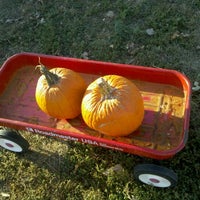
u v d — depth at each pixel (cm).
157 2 174
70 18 179
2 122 116
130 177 120
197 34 158
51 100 111
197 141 124
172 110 117
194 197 112
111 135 108
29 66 139
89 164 127
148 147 110
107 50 162
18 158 135
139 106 105
